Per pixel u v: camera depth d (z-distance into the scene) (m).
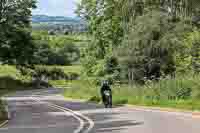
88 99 99.31
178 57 91.06
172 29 97.62
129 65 103.19
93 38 127.62
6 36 186.12
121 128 39.09
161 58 98.31
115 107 69.38
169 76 80.38
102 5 126.19
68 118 52.94
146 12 105.31
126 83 111.12
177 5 107.88
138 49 99.56
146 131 36.19
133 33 99.56
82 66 129.00
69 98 115.44
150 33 97.62
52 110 68.88
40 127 42.47
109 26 124.25
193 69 83.75
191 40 90.44
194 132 34.72
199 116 49.84
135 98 76.31
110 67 121.19
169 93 70.69
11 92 162.88
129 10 110.38
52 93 153.12
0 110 53.97
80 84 128.25
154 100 70.56
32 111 67.88
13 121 50.34
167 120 45.59
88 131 37.47
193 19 106.31
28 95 139.25
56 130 39.06
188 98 68.56
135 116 51.78
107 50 123.31
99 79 122.00
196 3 107.00
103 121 47.03
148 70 101.25
